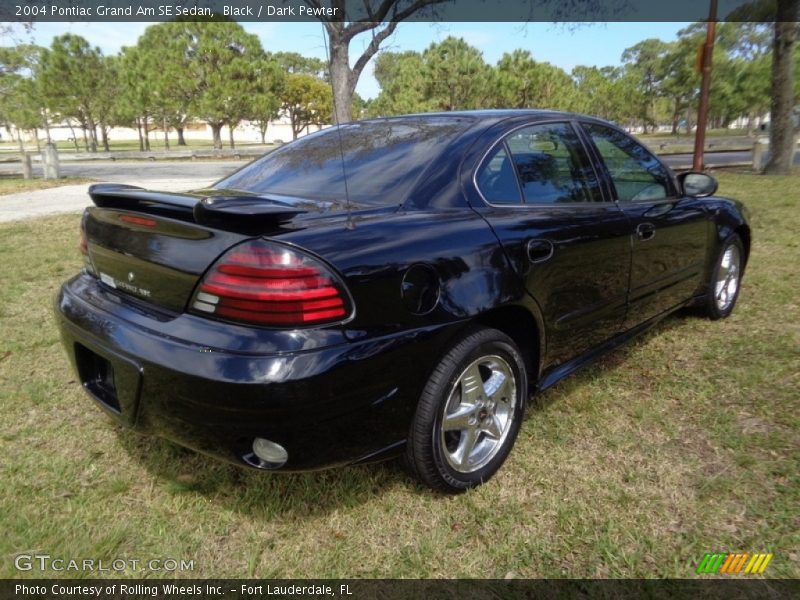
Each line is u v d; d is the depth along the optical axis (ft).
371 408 6.25
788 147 45.96
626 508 7.24
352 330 6.04
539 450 8.54
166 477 7.93
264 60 102.89
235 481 7.84
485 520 7.10
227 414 5.78
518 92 75.61
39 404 9.89
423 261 6.61
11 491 7.59
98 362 7.51
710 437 8.73
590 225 8.85
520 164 8.63
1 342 12.48
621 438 8.78
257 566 6.45
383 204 7.30
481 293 7.11
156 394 6.21
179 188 44.21
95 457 8.40
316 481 7.80
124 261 7.01
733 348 11.86
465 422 7.43
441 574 6.32
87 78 104.53
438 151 8.00
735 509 7.18
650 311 10.92
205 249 6.09
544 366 8.66
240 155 91.30
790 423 8.98
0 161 78.28
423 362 6.64
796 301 14.62
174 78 100.94
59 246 22.03
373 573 6.35
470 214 7.55
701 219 11.85
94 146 113.91
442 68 72.74
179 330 6.16
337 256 5.99
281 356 5.68
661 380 10.62
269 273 5.73
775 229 23.24
